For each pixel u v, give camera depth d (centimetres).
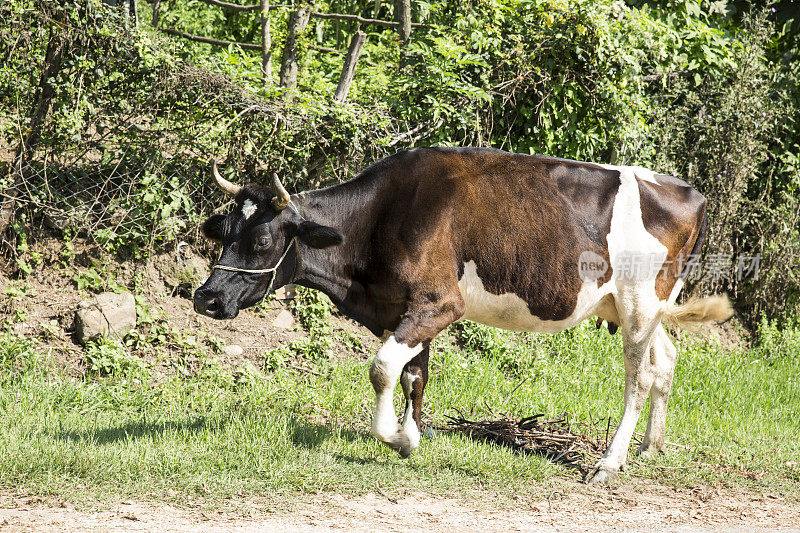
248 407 697
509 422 705
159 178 848
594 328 977
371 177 597
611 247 611
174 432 610
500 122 963
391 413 577
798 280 1117
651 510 547
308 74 1070
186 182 848
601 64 959
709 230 1084
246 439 602
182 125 845
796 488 620
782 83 1184
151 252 857
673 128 1088
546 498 557
